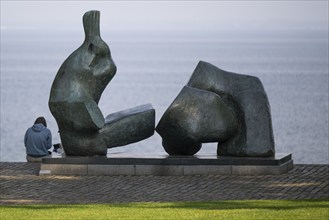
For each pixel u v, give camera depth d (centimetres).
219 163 2612
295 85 12175
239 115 2684
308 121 7538
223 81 2723
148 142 5847
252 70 16288
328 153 5616
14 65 18212
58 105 2647
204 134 2652
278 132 6769
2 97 10056
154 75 15100
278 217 1836
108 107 9181
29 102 9362
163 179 2553
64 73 2670
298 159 5347
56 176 2611
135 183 2498
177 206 2053
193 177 2578
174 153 2716
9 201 2247
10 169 2742
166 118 2658
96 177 2597
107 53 2689
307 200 2139
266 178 2545
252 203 2094
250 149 2647
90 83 2667
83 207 2055
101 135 2667
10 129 6919
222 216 1859
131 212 1950
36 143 2880
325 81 13000
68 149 2669
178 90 11500
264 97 2697
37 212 1972
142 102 9694
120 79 13888
